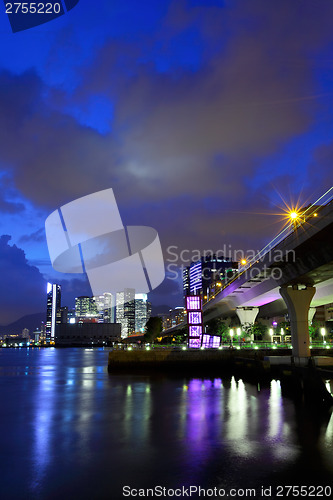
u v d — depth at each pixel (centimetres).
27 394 4472
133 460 1986
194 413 3177
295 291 6062
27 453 2116
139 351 7144
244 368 6544
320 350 7075
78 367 9612
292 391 4475
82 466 1905
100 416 3092
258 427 2684
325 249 4500
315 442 2303
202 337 8106
